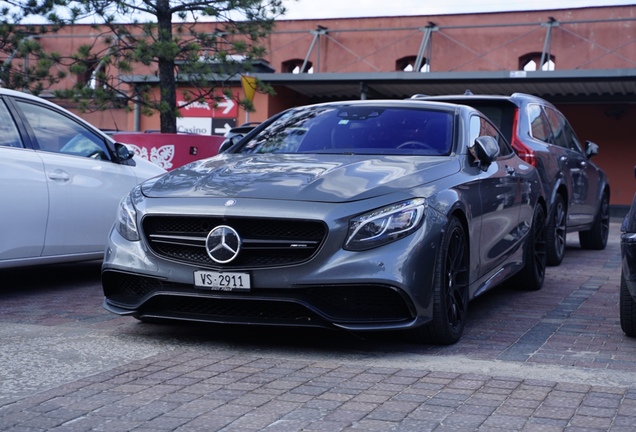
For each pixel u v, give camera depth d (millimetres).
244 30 16203
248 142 5789
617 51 27750
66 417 3316
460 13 29406
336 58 30734
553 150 8883
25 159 6234
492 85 25125
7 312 5684
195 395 3643
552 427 3248
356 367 4195
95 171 6840
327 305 4387
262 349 4586
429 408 3480
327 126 5695
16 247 6125
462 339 4969
